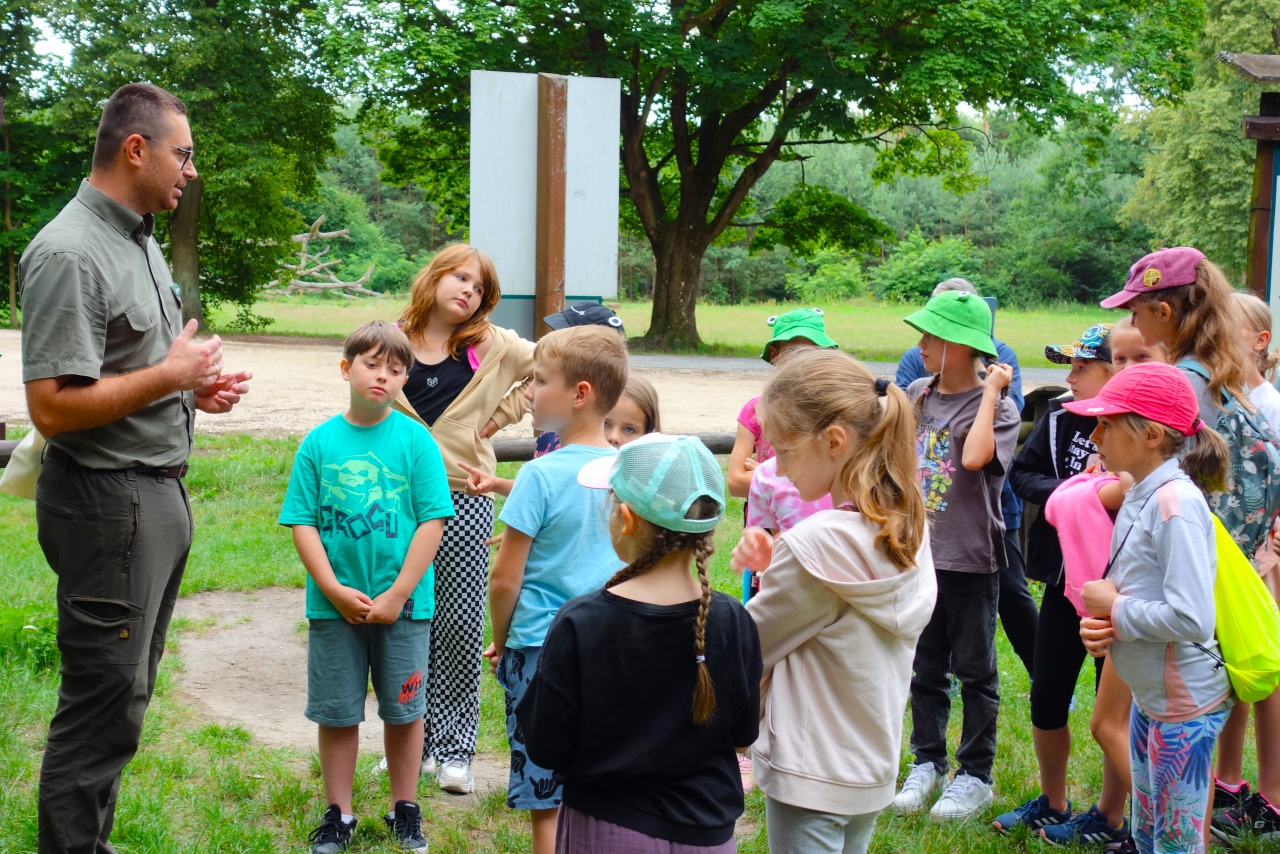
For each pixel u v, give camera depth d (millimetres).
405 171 30469
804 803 2324
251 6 27938
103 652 2676
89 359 2531
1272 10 38531
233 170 26844
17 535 6895
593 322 3848
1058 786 3537
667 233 26984
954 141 29344
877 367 21250
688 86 25859
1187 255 3256
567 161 5422
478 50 22906
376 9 22953
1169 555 2684
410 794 3301
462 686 3816
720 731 2039
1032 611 4090
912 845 3400
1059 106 23297
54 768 2689
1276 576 3621
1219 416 3199
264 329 29875
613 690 1986
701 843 1997
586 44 24312
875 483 2314
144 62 27297
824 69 23297
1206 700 2756
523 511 2855
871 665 2355
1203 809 2799
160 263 2885
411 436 3305
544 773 2928
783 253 68125
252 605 5805
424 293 3770
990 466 3512
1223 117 39062
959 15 21859
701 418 12844
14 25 28531
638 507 2010
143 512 2703
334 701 3186
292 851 3176
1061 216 61531
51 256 2531
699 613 1985
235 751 3867
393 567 3221
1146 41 23703
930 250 64312
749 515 3457
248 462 8938
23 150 29312
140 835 3127
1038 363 24594
